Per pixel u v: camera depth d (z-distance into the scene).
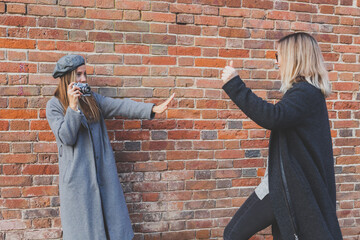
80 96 1.89
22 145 2.21
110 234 1.89
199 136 2.46
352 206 2.70
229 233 1.82
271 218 1.71
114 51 2.30
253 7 2.48
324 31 2.60
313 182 1.54
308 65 1.57
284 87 1.66
